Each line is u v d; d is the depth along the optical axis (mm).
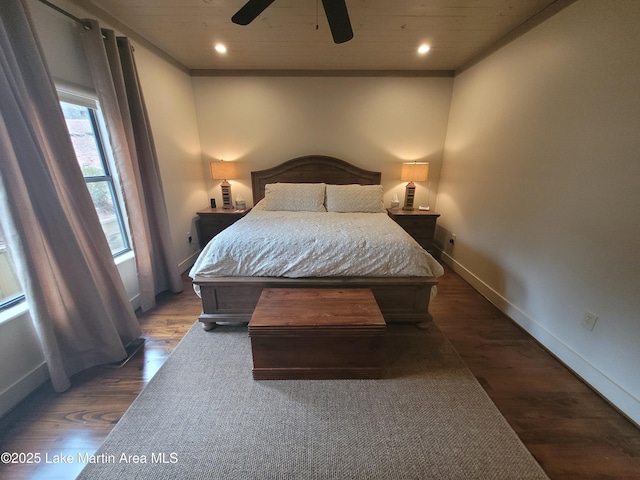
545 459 1159
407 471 1095
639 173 1287
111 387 1540
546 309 1867
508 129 2266
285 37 2426
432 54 2797
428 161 3602
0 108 1223
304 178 3646
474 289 2738
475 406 1398
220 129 3521
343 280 1928
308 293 1781
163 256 2576
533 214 1981
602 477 1095
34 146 1336
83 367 1648
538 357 1785
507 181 2271
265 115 3469
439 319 2203
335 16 1474
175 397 1444
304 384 1536
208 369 1646
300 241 1975
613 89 1405
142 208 2225
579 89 1605
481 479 1069
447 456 1153
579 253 1612
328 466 1112
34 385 1498
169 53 2799
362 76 3322
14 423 1321
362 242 1966
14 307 1465
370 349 1520
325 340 1496
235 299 1992
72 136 1896
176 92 2998
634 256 1314
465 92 3014
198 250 3535
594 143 1514
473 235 2814
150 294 2320
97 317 1624
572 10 1654
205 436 1236
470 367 1691
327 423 1297
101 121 2049
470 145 2889
